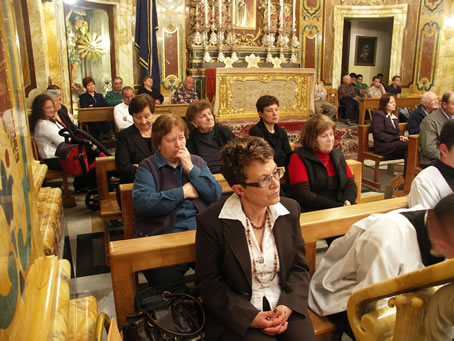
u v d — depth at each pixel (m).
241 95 7.47
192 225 2.24
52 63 6.27
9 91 0.81
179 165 2.29
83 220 3.89
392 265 1.46
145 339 1.41
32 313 0.80
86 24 7.79
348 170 2.79
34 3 5.52
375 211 2.02
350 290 1.65
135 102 3.09
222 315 1.46
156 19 8.20
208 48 8.92
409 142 4.32
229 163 1.49
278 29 9.47
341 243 1.73
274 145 3.61
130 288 1.61
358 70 13.23
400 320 0.92
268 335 1.44
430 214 1.26
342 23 10.69
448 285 0.82
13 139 0.81
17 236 0.76
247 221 1.55
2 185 0.68
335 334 1.77
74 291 2.60
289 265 1.59
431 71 10.34
